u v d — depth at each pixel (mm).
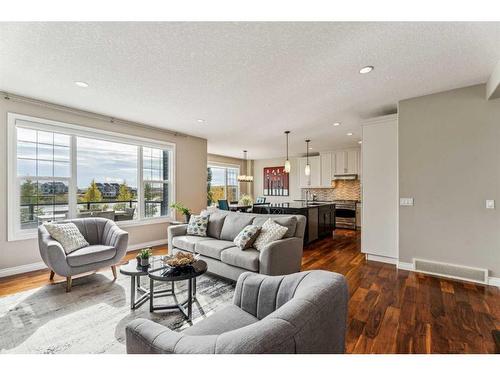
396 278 3104
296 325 797
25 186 3377
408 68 2533
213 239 3504
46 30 1899
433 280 3023
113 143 4387
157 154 5113
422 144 3293
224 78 2742
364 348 1706
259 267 2561
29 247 3354
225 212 3834
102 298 2510
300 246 2971
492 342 1768
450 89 3082
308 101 3477
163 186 5234
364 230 3967
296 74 2652
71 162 3812
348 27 1881
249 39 2027
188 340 832
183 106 3672
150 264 2434
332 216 6160
